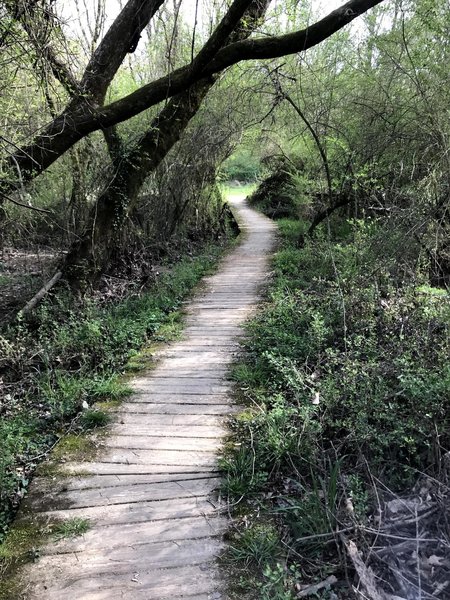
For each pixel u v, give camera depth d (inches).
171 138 337.7
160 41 422.0
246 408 177.3
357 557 100.7
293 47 217.9
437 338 183.9
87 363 222.2
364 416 141.0
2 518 126.7
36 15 196.2
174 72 247.9
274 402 175.2
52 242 428.8
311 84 419.5
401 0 303.0
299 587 101.7
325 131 413.7
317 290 294.7
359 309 226.8
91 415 172.2
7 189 245.3
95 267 315.6
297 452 141.3
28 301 297.1
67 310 273.6
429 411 140.6
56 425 175.5
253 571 106.3
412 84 322.7
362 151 370.9
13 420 178.4
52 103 260.8
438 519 113.7
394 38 331.3
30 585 104.3
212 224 620.7
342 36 399.5
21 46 185.9
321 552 110.6
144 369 218.5
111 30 283.4
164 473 141.5
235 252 509.4
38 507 129.3
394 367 167.6
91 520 123.2
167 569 107.2
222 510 125.6
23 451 159.9
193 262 444.5
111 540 116.3
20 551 114.2
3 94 225.1
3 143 231.8
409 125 316.2
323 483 120.9
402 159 315.0
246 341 244.5
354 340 189.5
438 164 259.0
